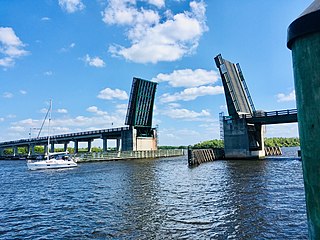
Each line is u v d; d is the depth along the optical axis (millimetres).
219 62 44156
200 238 9086
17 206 14992
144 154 63906
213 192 16922
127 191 18312
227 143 47031
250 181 20906
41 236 9891
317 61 1595
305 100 1672
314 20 1591
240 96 47000
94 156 53281
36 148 112000
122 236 9516
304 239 8672
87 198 16500
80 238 9508
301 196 14750
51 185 22844
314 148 1597
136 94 57438
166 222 10930
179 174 27766
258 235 9172
